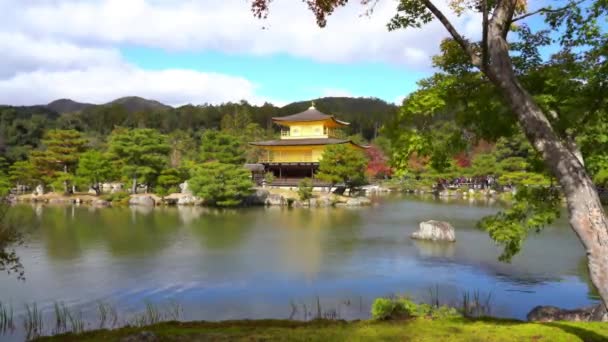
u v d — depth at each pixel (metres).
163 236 30.47
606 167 10.52
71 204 54.41
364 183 66.12
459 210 49.28
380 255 24.88
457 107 9.99
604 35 9.26
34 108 125.12
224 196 52.47
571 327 9.19
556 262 22.95
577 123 9.19
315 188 65.00
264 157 91.56
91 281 19.09
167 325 10.99
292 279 19.72
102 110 149.75
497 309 15.70
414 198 67.81
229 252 25.39
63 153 64.69
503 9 6.98
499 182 66.44
